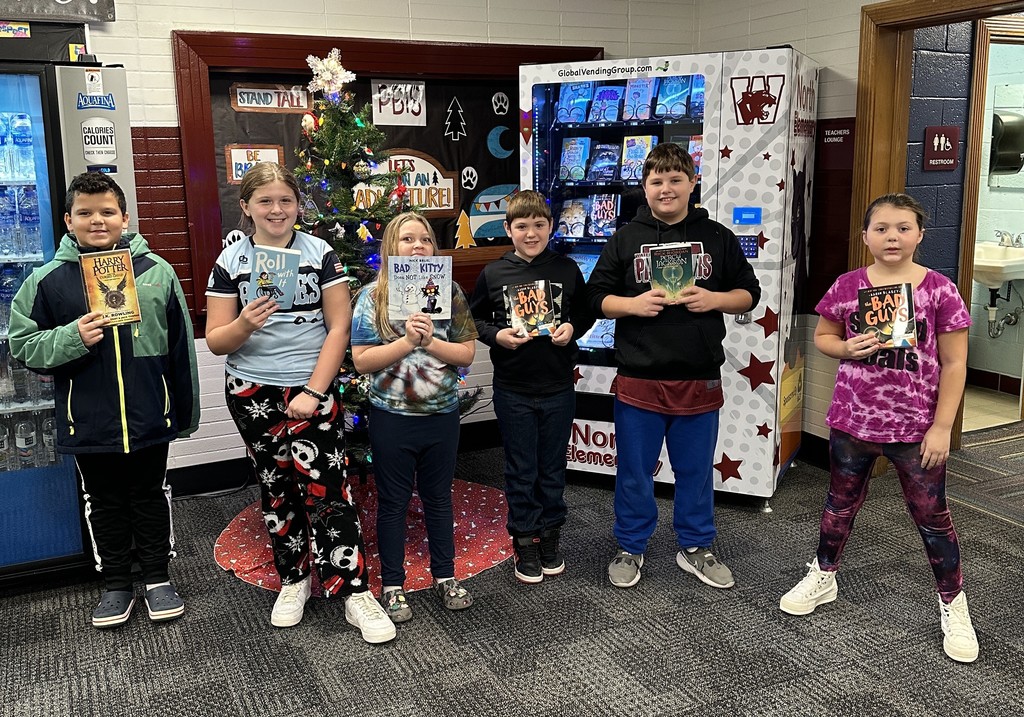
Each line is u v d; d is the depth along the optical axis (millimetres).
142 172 3791
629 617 2840
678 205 2906
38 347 2607
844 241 4141
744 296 2908
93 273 2570
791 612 2830
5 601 3012
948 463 4449
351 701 2391
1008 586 3037
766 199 3607
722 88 3617
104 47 3652
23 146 2953
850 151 4055
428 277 2617
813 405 4418
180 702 2400
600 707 2344
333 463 2736
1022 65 5488
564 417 3029
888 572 3143
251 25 3906
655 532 3566
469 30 4371
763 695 2387
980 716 2275
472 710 2340
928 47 4184
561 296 2984
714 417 2990
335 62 3422
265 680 2504
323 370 2668
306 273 2658
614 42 4746
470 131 4508
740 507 3855
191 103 3799
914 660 2551
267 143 4039
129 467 2828
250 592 3070
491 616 2859
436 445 2775
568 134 4059
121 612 2822
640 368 2939
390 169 4336
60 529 3145
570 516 3766
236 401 2693
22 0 3420
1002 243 5559
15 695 2445
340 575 2770
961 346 2475
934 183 4379
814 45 4215
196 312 3967
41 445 3107
